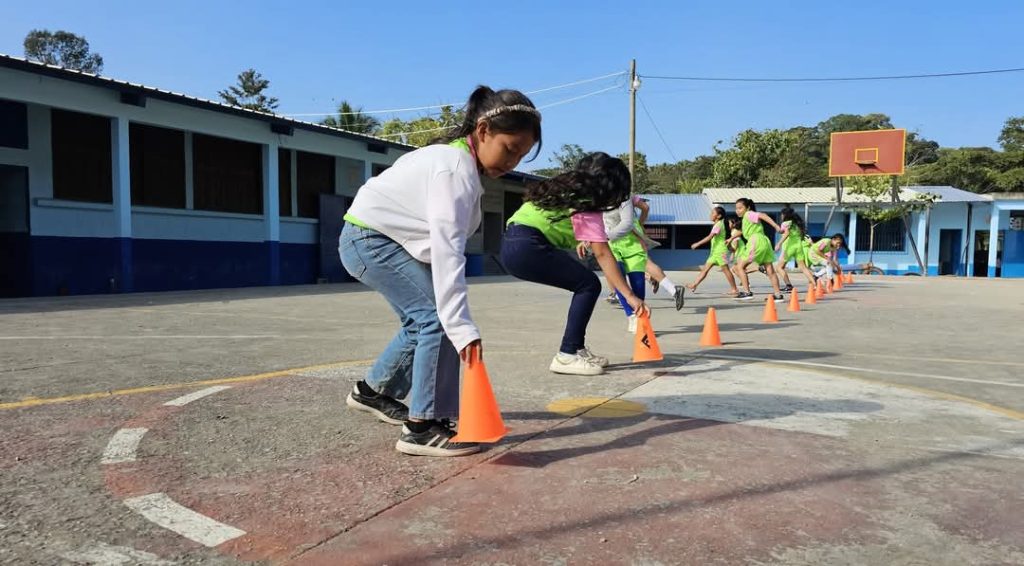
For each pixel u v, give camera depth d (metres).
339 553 1.78
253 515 2.01
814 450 2.70
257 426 2.97
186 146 14.20
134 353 4.96
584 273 4.26
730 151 42.81
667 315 8.44
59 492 2.16
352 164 18.56
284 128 15.38
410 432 2.61
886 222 30.19
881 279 20.17
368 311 8.62
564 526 1.96
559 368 4.30
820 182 47.84
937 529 1.96
